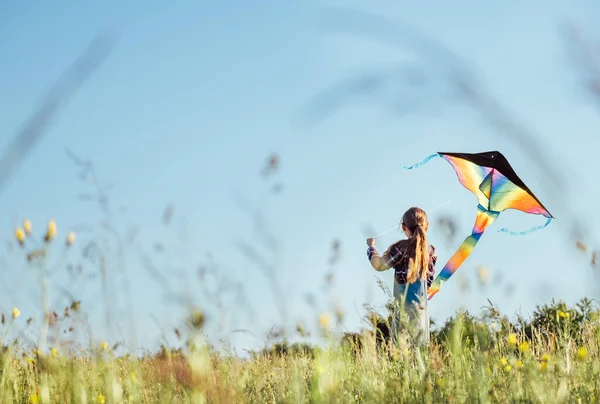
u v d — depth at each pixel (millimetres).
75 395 3246
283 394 3598
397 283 5844
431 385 3498
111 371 3271
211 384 2885
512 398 3385
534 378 3395
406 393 3541
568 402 3330
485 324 3607
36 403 3387
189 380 2746
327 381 3342
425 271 5816
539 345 4211
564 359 3965
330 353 3396
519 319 4383
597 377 3676
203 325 2621
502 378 3619
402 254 5832
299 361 3436
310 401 3482
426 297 5785
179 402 3059
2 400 3545
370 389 3482
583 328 4520
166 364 2850
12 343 3535
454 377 3543
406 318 4004
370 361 3807
